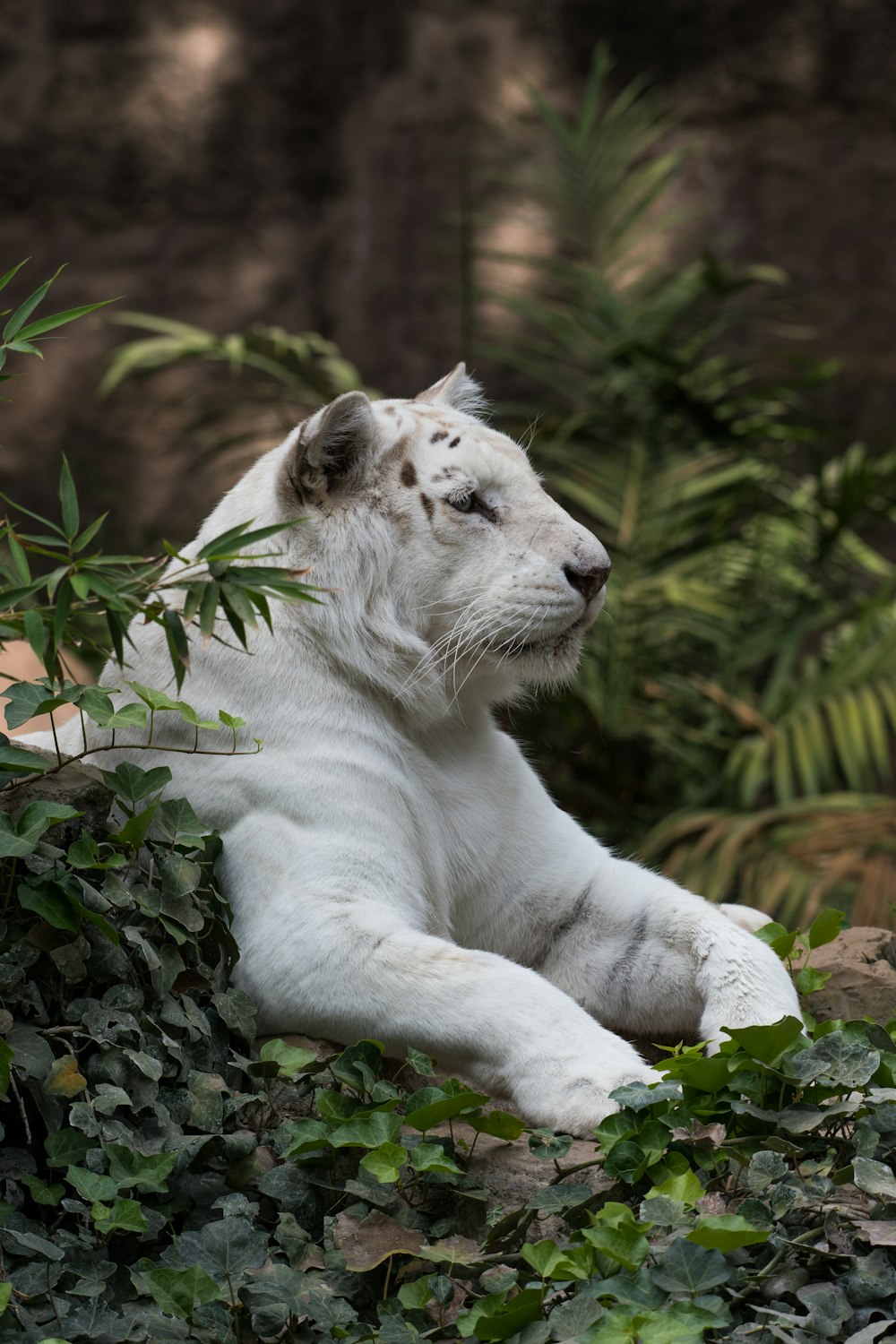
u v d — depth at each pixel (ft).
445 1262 15.21
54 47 64.44
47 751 19.06
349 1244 15.72
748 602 46.75
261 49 63.77
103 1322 14.43
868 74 59.47
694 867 38.11
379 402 22.74
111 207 64.23
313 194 63.87
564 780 43.50
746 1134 16.37
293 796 19.69
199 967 18.19
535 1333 13.74
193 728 20.34
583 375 49.65
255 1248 15.16
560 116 60.90
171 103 63.93
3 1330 14.24
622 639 41.63
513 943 22.24
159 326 45.85
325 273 63.41
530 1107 17.61
